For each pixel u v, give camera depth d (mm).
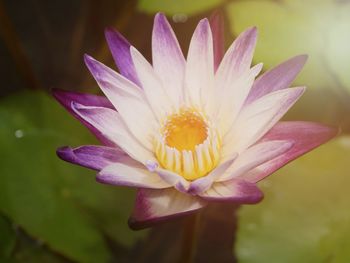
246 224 526
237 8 576
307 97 605
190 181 469
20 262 534
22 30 673
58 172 547
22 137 555
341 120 601
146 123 477
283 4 580
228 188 459
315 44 561
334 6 579
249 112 472
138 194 461
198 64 479
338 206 524
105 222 542
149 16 650
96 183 550
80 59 660
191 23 638
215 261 566
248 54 473
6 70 653
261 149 458
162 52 483
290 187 536
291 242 518
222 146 474
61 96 481
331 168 540
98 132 474
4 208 534
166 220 448
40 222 534
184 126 474
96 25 670
